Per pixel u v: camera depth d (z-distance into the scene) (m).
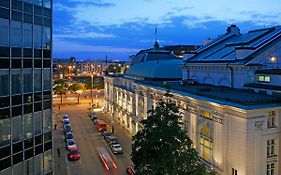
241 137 34.03
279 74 39.78
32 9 33.62
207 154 40.75
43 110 35.75
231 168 35.94
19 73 32.34
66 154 60.78
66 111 113.56
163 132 27.06
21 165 32.97
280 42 46.34
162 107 28.97
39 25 34.72
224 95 39.97
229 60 48.56
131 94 78.75
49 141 36.78
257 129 33.91
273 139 35.22
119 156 59.34
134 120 75.56
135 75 83.25
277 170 35.47
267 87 40.66
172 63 74.19
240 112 33.97
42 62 35.31
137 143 29.17
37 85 34.72
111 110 106.69
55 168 52.59
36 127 34.78
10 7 31.02
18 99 32.28
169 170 26.22
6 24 30.69
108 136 70.31
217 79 51.66
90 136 75.25
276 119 35.09
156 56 91.81
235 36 62.56
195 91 44.47
